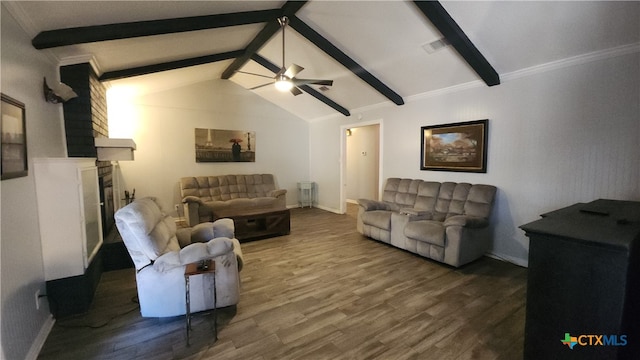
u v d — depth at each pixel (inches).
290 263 131.7
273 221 174.2
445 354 71.4
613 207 80.9
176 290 82.7
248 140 248.1
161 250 84.9
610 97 101.6
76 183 88.4
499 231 138.0
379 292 104.0
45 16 81.0
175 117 213.0
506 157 133.4
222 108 233.5
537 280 59.2
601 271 50.9
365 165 301.9
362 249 151.9
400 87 173.3
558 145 116.0
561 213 75.2
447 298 99.7
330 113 251.3
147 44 122.1
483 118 141.9
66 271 87.8
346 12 123.0
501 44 115.3
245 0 110.7
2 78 66.8
